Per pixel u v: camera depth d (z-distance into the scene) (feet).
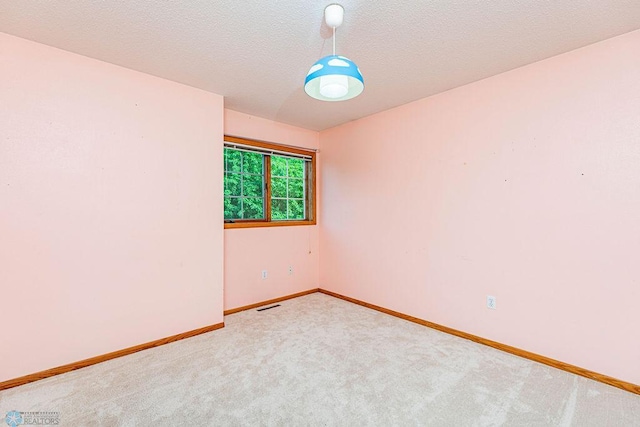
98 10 5.44
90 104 7.18
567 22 5.74
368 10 5.38
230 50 6.82
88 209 7.16
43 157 6.62
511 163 7.72
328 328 9.34
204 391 6.06
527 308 7.47
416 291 9.90
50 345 6.68
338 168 12.71
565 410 5.47
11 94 6.29
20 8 5.37
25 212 6.42
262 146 11.75
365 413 5.42
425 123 9.60
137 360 7.33
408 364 7.12
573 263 6.79
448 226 9.05
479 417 5.30
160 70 7.82
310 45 6.59
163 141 8.32
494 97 8.01
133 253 7.82
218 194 9.46
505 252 7.85
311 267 13.50
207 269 9.20
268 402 5.72
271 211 12.34
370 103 10.07
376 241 11.19
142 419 5.25
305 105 10.27
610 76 6.29
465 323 8.66
